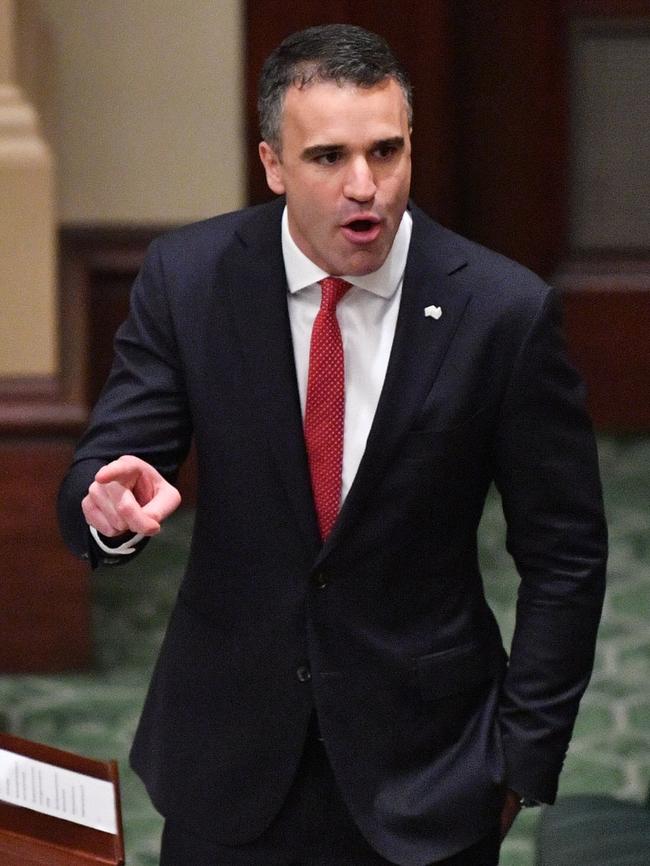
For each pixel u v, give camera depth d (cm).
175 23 2200
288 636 857
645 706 1700
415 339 841
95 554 839
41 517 1827
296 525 847
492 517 2277
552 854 1003
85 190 2227
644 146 2406
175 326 866
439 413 836
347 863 880
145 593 2044
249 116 2222
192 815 885
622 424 2470
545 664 871
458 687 870
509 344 841
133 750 935
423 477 838
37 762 865
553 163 2419
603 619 1912
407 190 794
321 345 843
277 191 842
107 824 819
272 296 853
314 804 877
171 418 871
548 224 2433
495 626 912
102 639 1916
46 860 779
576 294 2434
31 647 1841
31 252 1872
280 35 2223
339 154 773
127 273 2222
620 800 1095
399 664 856
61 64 2197
